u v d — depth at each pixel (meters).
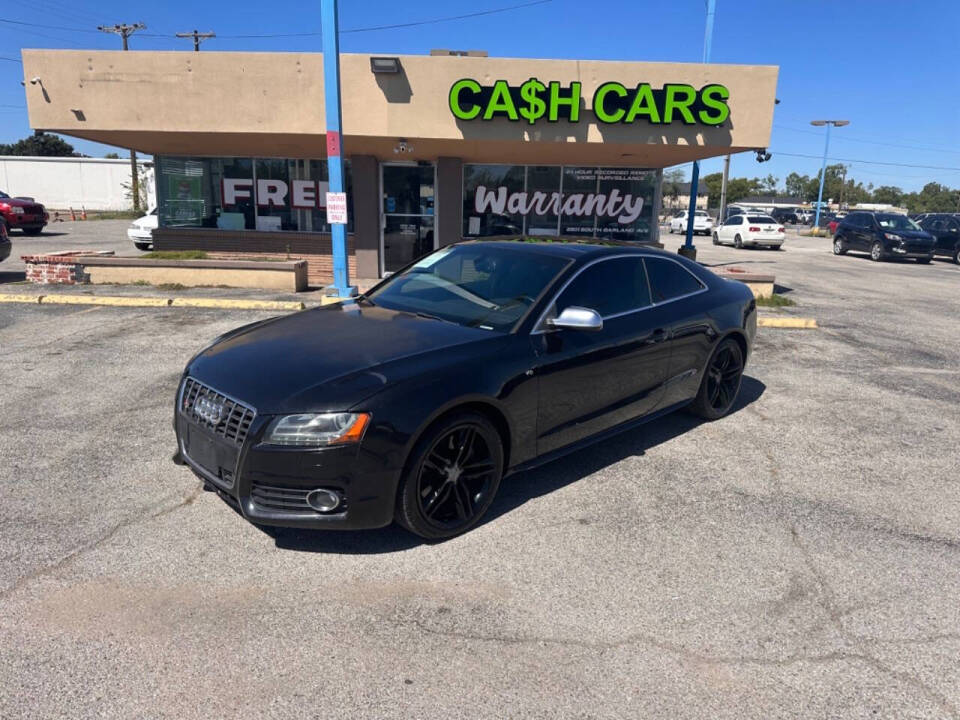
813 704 2.51
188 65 10.80
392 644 2.79
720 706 2.49
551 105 10.80
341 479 3.20
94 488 4.11
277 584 3.19
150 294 10.84
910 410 6.09
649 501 4.13
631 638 2.87
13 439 4.85
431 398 3.37
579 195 14.19
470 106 10.89
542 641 2.84
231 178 13.95
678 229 41.22
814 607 3.11
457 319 4.23
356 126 11.02
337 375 3.40
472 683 2.58
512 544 3.60
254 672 2.61
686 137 11.15
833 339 9.16
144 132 11.21
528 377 3.83
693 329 5.09
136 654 2.69
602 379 4.35
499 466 3.79
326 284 13.95
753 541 3.69
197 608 2.99
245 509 3.27
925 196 122.69
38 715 2.37
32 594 3.05
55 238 24.16
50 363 6.83
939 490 4.42
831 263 22.33
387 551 3.50
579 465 4.66
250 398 3.30
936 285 16.50
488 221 14.20
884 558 3.56
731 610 3.07
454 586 3.21
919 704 2.52
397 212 13.95
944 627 2.99
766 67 10.90
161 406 5.61
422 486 3.49
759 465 4.74
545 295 4.20
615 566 3.41
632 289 4.80
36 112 10.94
